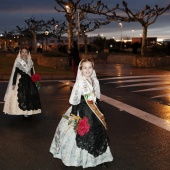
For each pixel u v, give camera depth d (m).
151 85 14.15
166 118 8.20
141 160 5.33
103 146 4.80
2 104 9.62
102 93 11.93
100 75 17.86
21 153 5.59
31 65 7.86
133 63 24.08
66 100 10.52
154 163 5.21
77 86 4.81
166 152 5.72
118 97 11.16
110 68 22.52
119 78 16.69
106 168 4.98
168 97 11.24
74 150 4.75
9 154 5.54
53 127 7.23
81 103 4.85
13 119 7.89
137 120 7.97
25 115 7.82
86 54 31.14
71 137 4.78
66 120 4.96
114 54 31.70
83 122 4.56
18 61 7.68
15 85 7.62
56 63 20.27
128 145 6.07
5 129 7.03
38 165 5.07
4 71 17.94
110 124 7.57
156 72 19.89
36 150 5.73
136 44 36.53
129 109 9.23
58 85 13.98
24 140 6.29
